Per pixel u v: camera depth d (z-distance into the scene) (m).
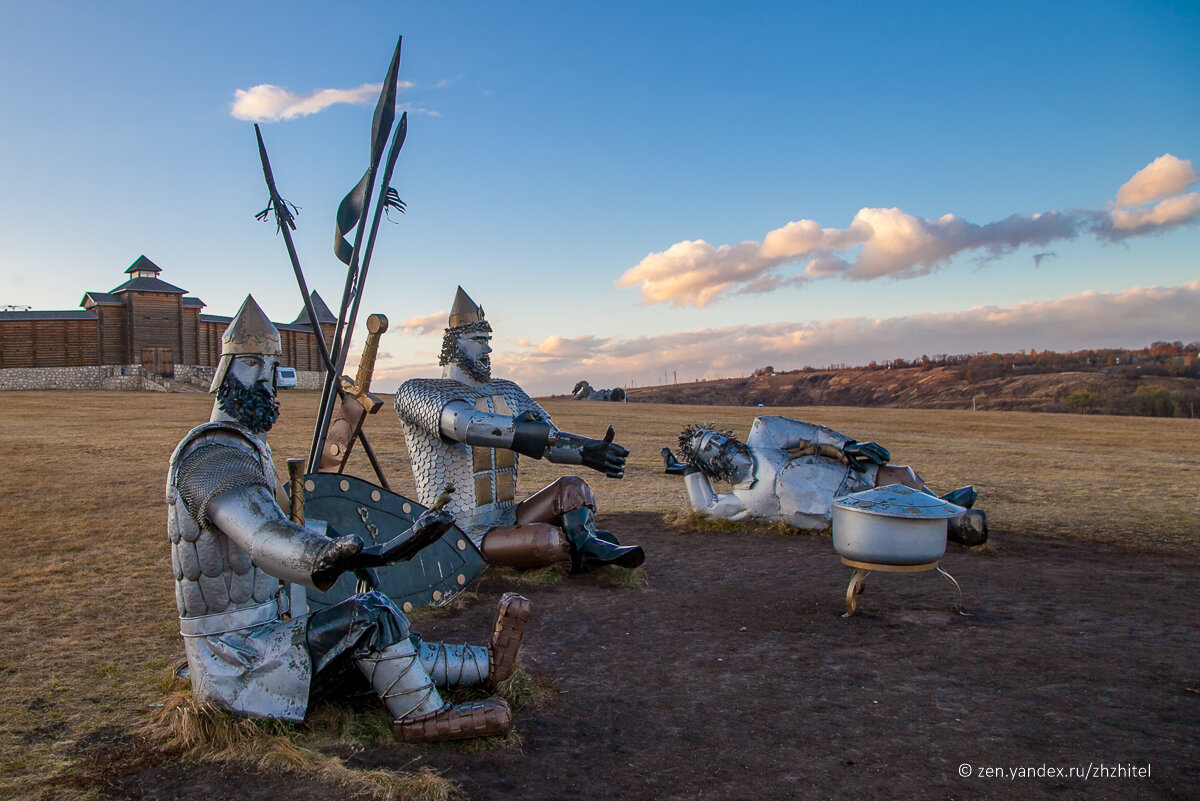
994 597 7.00
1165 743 4.07
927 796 3.54
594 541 7.49
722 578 7.73
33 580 7.29
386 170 6.88
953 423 33.56
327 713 4.11
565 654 5.48
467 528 7.47
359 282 6.59
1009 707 4.54
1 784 3.53
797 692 4.78
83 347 54.06
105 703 4.49
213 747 3.79
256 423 3.98
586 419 31.41
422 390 7.15
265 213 6.23
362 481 6.25
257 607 3.95
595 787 3.60
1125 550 9.28
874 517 6.17
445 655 4.29
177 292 55.12
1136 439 26.73
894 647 5.63
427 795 3.41
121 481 13.27
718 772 3.77
